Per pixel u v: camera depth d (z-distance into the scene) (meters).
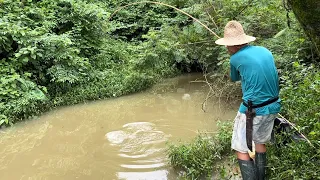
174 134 5.18
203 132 5.14
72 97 6.76
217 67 7.20
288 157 3.38
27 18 7.19
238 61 3.11
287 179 3.15
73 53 7.22
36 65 6.87
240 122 3.21
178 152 4.11
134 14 10.19
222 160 4.14
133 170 4.18
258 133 3.19
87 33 8.28
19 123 5.90
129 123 5.78
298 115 3.67
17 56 6.33
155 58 7.50
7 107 5.89
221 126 4.60
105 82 7.35
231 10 6.48
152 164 4.28
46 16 7.83
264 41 5.75
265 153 3.32
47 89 6.84
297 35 5.12
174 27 8.16
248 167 3.21
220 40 3.25
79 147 5.01
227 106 6.20
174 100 6.89
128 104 6.73
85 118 6.12
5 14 7.21
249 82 3.06
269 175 3.38
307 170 3.04
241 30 3.19
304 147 3.26
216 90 6.28
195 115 5.98
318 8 2.21
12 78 6.10
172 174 4.02
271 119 3.14
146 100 6.94
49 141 5.28
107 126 5.72
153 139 5.04
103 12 8.19
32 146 5.12
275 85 3.11
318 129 3.27
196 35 7.30
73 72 7.09
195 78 8.26
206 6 6.82
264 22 6.11
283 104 3.96
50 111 6.40
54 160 4.66
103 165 4.38
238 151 3.26
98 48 8.30
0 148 5.08
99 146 4.97
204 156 4.04
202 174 3.88
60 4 8.52
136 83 7.39
